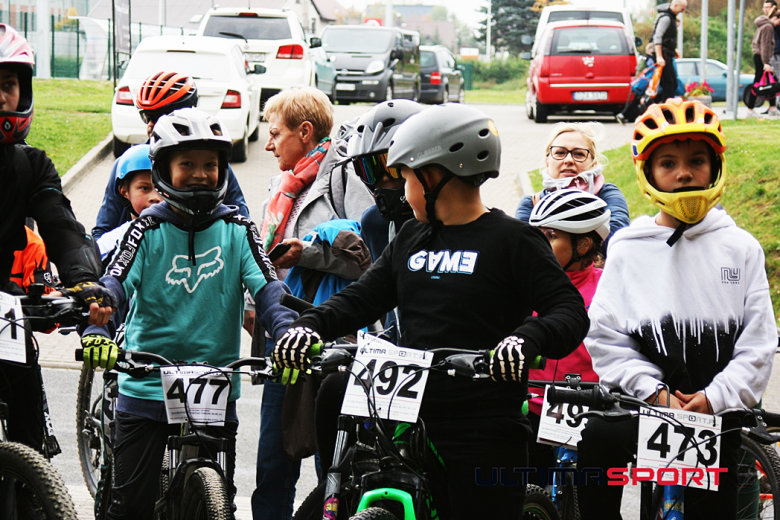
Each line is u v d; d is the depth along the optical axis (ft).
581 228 21.33
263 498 22.16
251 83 81.82
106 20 167.53
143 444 18.71
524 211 29.94
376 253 22.25
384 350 15.44
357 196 24.14
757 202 58.08
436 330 15.67
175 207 19.08
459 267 15.72
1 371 18.13
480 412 15.35
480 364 14.32
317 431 17.24
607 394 15.67
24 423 18.93
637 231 18.37
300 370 15.93
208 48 76.54
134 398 18.79
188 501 17.48
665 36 93.97
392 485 15.12
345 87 116.16
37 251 21.70
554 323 14.66
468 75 290.97
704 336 17.80
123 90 75.15
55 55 163.73
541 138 92.53
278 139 24.85
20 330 17.17
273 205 24.39
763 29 90.12
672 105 17.95
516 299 15.79
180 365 17.71
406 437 15.58
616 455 17.16
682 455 16.35
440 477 15.53
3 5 160.25
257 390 40.34
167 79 25.38
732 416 16.57
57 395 38.06
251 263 19.35
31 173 18.75
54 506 16.83
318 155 24.49
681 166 17.87
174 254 19.11
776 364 43.32
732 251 17.95
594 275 22.22
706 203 17.70
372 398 15.21
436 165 15.88
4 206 18.53
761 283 17.90
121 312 20.56
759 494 21.47
